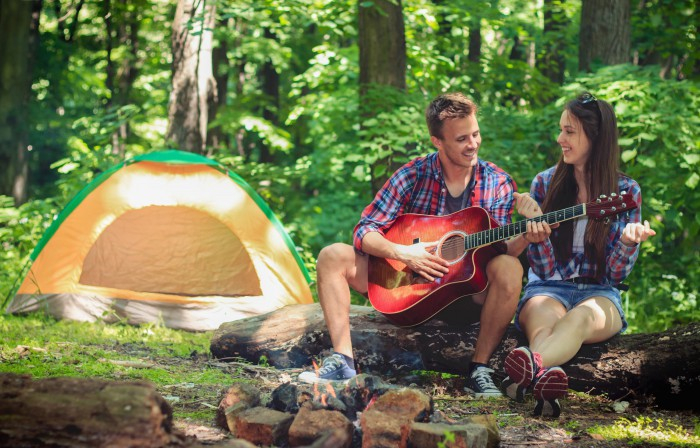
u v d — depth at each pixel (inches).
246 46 575.8
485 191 174.9
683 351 161.9
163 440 96.0
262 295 276.5
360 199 457.4
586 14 373.4
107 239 281.3
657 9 407.5
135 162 284.7
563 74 526.9
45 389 97.3
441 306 168.9
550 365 154.5
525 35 478.6
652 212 322.3
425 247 170.1
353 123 422.0
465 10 422.6
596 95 320.5
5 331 229.5
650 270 336.8
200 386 167.3
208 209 280.4
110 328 252.5
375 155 328.2
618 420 150.4
